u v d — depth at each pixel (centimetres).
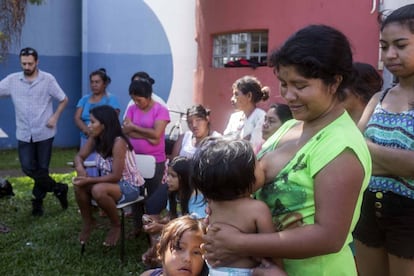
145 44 1237
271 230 177
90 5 1245
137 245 507
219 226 178
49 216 622
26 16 1235
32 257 479
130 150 486
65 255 483
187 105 1227
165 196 468
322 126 175
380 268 248
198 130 490
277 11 873
